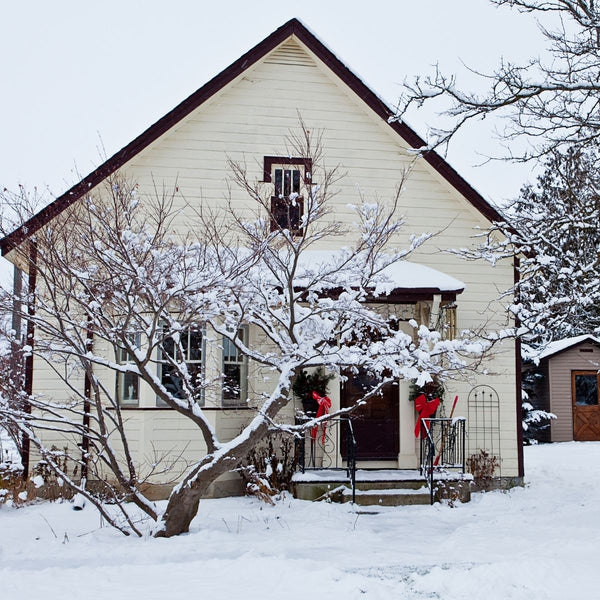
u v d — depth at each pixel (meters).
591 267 12.05
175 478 12.60
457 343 9.92
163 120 14.43
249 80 15.09
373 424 14.51
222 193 14.71
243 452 9.52
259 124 15.02
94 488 13.38
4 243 11.31
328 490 12.77
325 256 14.02
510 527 10.59
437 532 10.52
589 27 10.86
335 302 9.84
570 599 6.49
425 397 13.52
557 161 14.48
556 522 10.98
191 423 13.62
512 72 10.70
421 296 13.59
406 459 14.18
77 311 10.67
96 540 9.59
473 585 6.90
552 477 16.53
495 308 15.21
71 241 10.12
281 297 10.12
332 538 9.82
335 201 14.98
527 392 28.94
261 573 7.46
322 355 9.66
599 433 27.53
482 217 15.27
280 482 13.62
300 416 11.46
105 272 9.43
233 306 9.84
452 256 15.26
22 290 10.13
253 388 14.06
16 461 13.90
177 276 9.34
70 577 7.50
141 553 8.66
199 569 7.77
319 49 15.09
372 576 7.45
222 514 11.64
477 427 14.91
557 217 12.23
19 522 11.27
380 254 10.78
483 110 10.91
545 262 12.23
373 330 11.13
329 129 15.19
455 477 13.06
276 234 9.80
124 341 8.99
